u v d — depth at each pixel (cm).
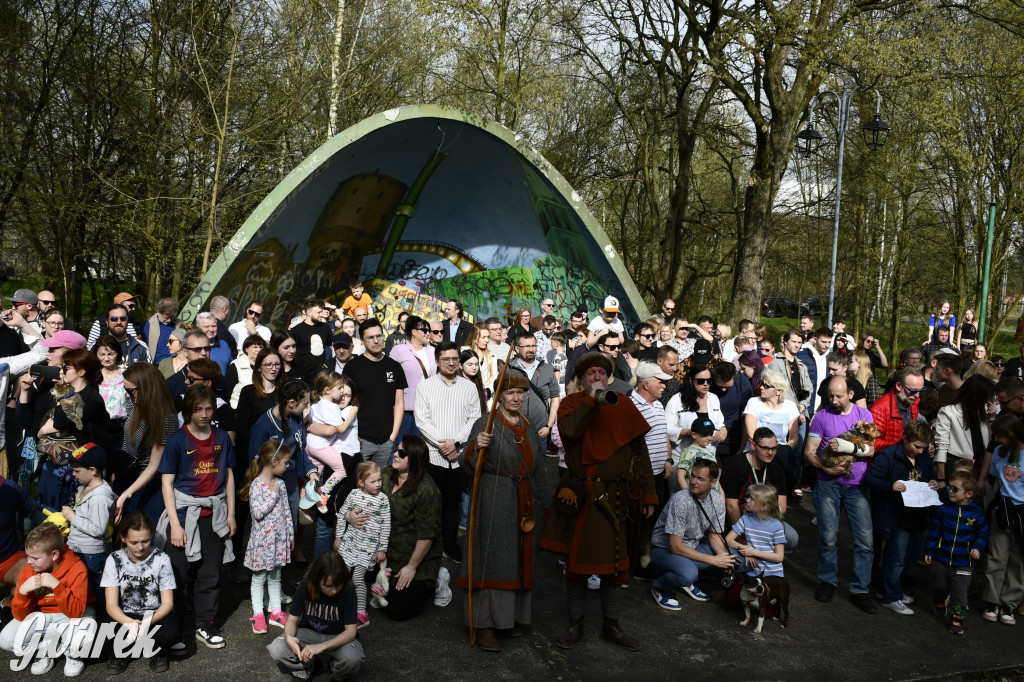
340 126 2108
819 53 1520
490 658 511
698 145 2598
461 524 753
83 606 484
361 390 672
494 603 522
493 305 1777
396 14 2145
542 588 646
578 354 974
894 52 1487
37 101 1742
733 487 640
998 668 532
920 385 676
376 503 542
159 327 923
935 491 613
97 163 1741
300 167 1236
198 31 1733
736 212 2411
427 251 1755
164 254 1797
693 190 2666
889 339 2778
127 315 862
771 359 987
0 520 511
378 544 543
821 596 643
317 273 1585
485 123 1430
